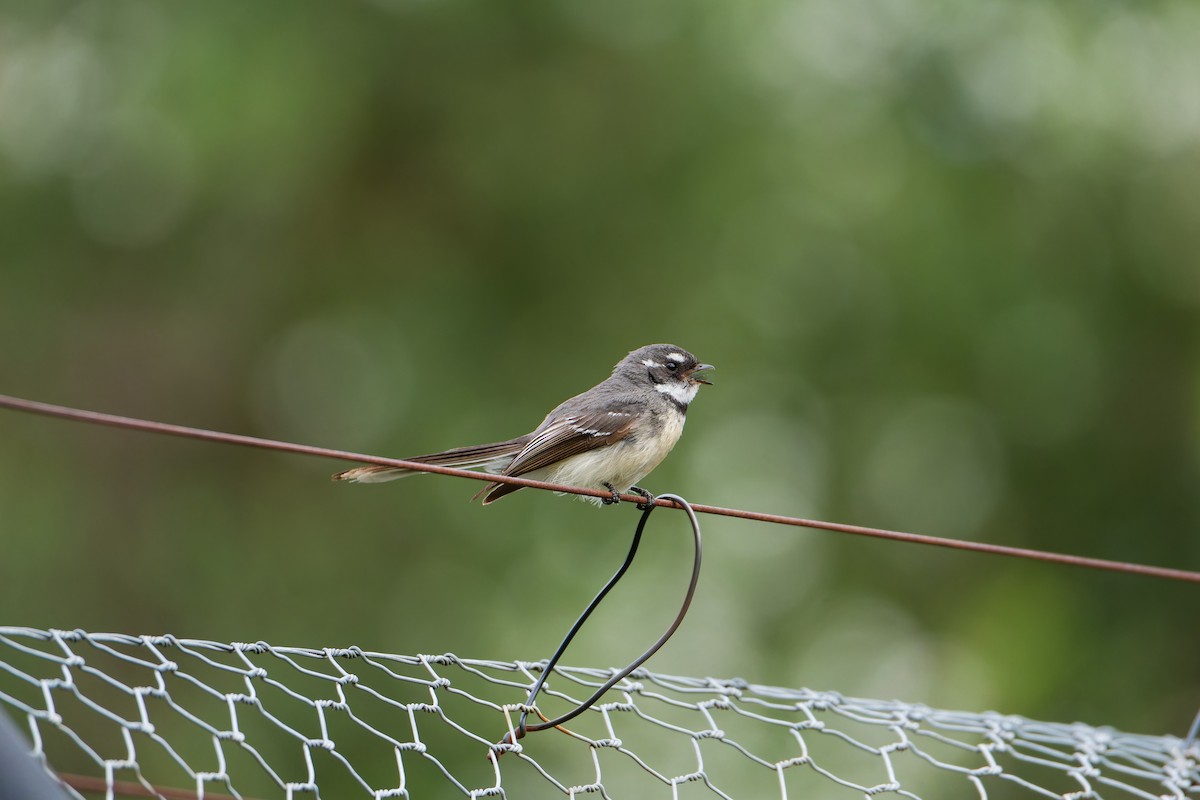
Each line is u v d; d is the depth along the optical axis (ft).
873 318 53.83
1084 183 52.49
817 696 25.89
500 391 53.93
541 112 54.90
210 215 54.44
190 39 50.67
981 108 53.57
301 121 51.80
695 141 53.83
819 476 53.57
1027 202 53.11
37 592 52.47
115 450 56.29
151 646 18.12
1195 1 52.47
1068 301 52.75
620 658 48.85
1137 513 52.80
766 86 53.57
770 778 42.55
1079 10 52.44
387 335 54.70
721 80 53.52
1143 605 52.54
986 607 52.95
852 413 53.93
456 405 53.06
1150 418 52.85
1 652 49.88
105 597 53.98
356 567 52.49
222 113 50.44
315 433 54.80
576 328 54.80
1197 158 52.54
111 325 56.65
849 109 54.03
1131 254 52.75
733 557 52.06
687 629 50.08
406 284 55.31
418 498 52.54
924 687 51.39
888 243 53.11
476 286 55.11
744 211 54.24
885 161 53.52
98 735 47.98
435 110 54.65
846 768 43.04
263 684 47.37
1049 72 51.90
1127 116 51.72
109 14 51.78
